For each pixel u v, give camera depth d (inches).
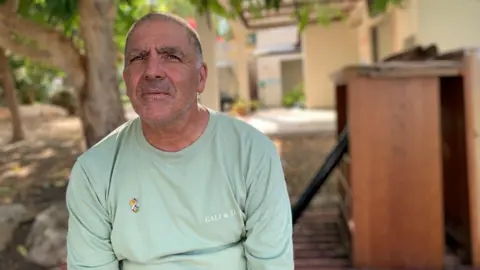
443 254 104.0
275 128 367.6
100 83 128.4
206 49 292.8
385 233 104.4
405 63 100.3
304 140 313.3
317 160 249.6
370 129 102.5
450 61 101.6
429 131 101.5
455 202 113.7
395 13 313.6
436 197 102.7
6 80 348.2
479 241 104.5
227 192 55.1
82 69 129.3
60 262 129.6
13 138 353.4
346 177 119.3
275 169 56.3
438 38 255.4
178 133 54.7
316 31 551.2
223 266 57.1
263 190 55.4
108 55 128.8
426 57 118.5
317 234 133.0
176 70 53.3
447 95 116.0
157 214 55.4
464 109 103.6
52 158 275.9
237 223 56.2
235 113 501.7
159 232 55.6
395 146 102.5
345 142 113.3
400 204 103.5
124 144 57.8
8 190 198.8
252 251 56.4
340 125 150.5
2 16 119.3
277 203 55.8
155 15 55.4
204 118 57.1
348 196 115.0
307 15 268.1
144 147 56.1
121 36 224.8
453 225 115.3
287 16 437.7
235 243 58.1
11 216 157.5
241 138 56.4
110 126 129.6
